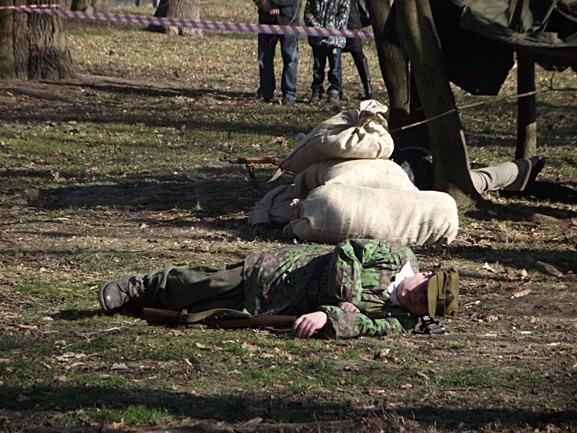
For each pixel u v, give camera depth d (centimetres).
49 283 1380
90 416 812
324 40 3341
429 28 1944
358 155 1753
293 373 966
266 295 1109
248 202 2080
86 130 2931
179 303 1142
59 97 3438
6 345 1037
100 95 3538
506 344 1143
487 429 806
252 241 1745
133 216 1967
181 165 2495
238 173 2397
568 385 950
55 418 809
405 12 1927
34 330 1120
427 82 1964
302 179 1820
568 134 3034
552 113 3306
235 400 855
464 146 1994
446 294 1055
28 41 3728
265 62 3441
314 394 902
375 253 1093
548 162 2631
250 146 2759
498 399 900
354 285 1080
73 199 2125
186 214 1981
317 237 1686
